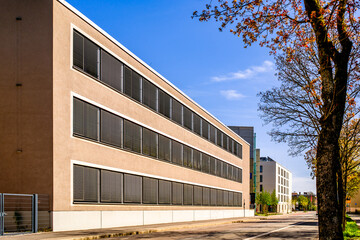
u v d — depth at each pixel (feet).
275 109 66.85
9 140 67.82
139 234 72.28
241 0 38.37
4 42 69.77
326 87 35.29
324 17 38.91
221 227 105.19
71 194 71.00
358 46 52.85
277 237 68.69
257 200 321.93
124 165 92.73
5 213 56.85
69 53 73.00
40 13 69.62
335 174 33.30
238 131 293.43
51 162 66.80
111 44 88.79
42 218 64.69
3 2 70.38
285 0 39.40
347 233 70.59
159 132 115.34
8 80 68.95
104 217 82.33
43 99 68.08
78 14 76.13
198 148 151.74
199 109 154.81
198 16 39.70
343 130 81.35
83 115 77.15
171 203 123.85
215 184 172.65
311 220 177.99
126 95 95.25
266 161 428.97
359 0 35.55
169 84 124.67
